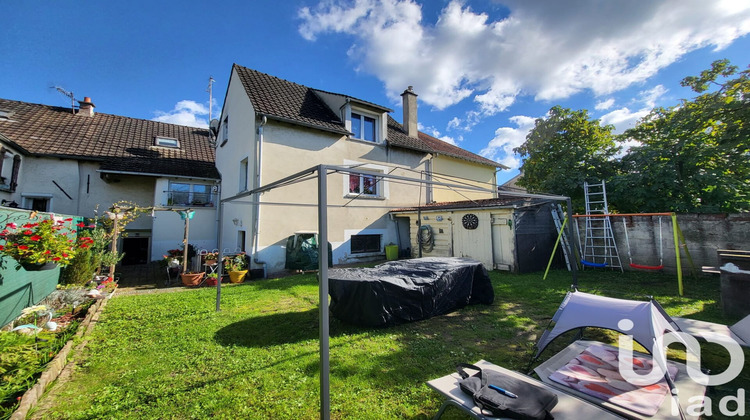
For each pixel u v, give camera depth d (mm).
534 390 2164
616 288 6992
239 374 3262
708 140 9695
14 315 4535
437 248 11562
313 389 2951
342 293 4812
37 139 12055
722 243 7777
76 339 4094
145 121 16469
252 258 9422
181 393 2898
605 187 11148
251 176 10086
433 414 2553
